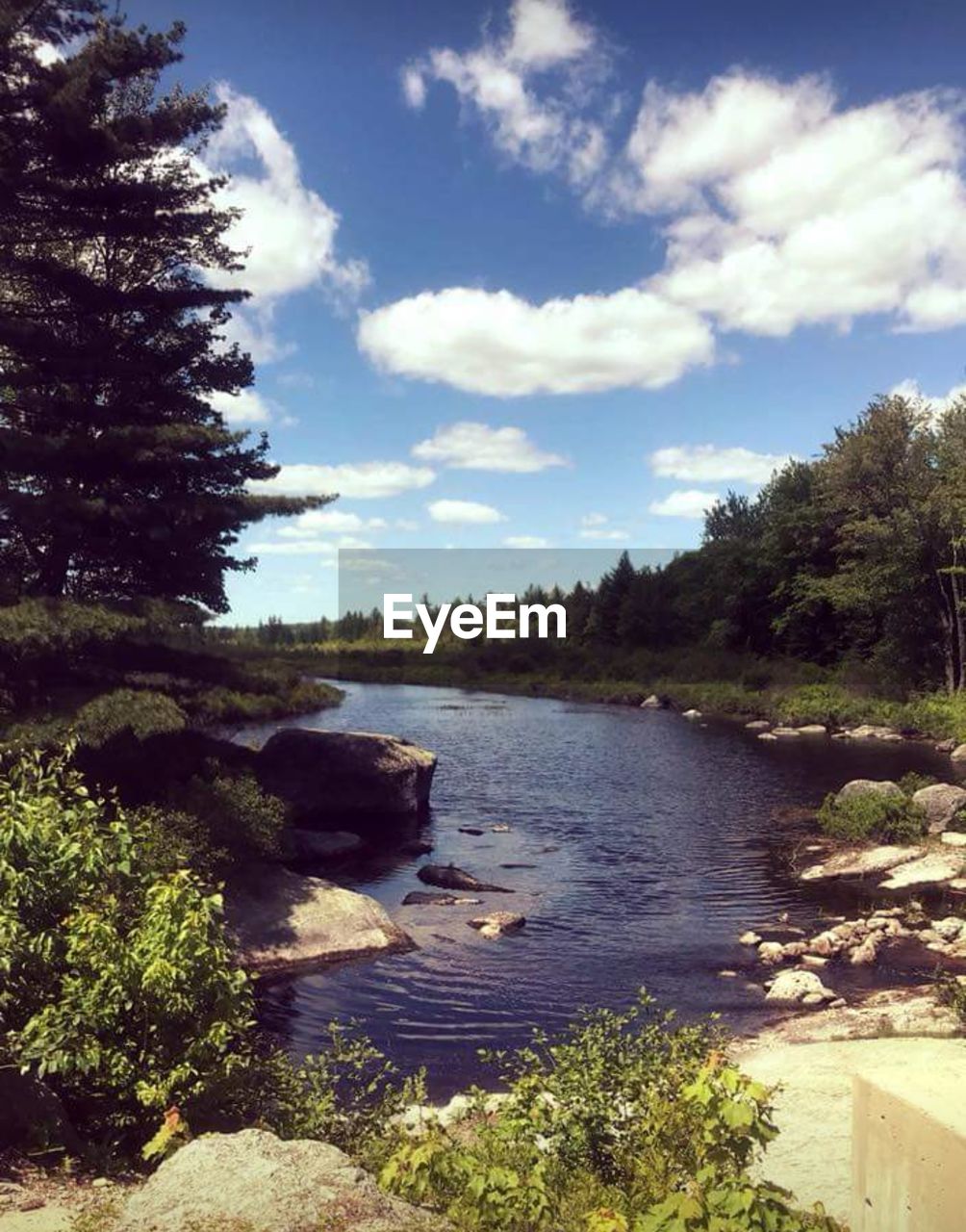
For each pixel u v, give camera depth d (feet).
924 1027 36.73
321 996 44.27
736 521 270.26
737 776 107.96
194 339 73.41
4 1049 20.31
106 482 63.21
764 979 46.19
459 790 101.30
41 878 22.50
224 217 72.13
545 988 45.21
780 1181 21.77
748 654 205.77
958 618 160.66
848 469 168.45
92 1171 18.66
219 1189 15.43
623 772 111.65
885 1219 13.28
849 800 79.00
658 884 64.95
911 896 59.62
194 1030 21.98
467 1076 35.70
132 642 60.18
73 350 62.03
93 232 65.26
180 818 50.85
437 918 57.21
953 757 120.88
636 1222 14.61
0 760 43.55
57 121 59.62
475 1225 16.28
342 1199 15.37
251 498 65.72
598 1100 21.17
